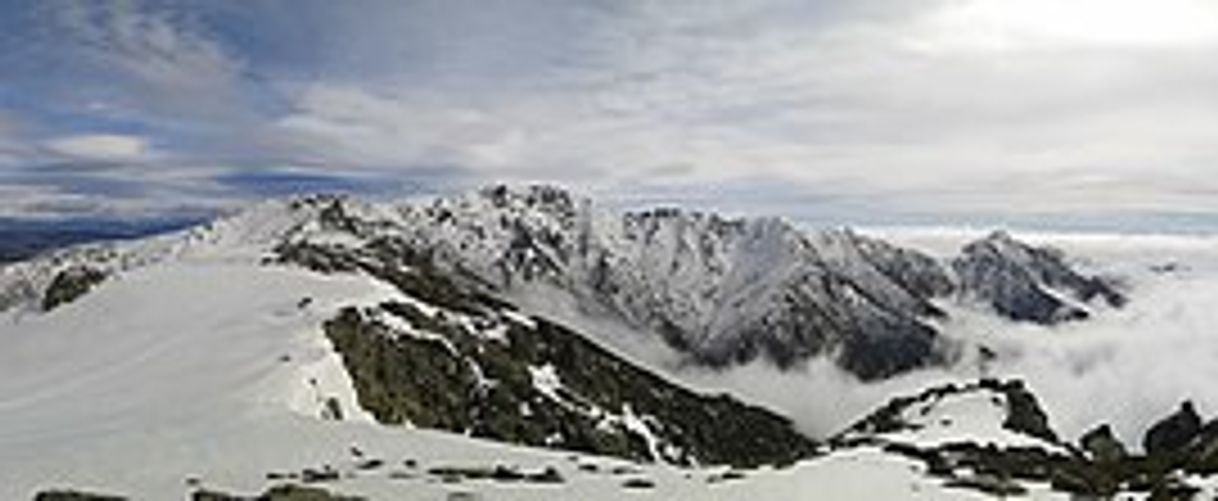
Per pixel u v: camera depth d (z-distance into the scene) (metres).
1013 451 67.31
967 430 81.81
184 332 108.31
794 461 57.62
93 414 71.94
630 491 45.09
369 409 102.12
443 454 54.88
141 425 64.62
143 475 47.75
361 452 54.41
